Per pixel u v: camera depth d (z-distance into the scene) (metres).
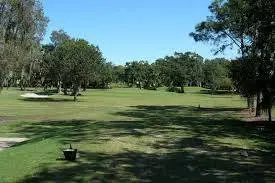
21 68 43.62
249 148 17.78
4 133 27.42
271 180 12.09
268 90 26.70
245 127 25.98
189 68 138.25
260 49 26.95
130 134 20.44
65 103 62.31
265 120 32.06
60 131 25.09
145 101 72.12
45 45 102.12
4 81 40.38
